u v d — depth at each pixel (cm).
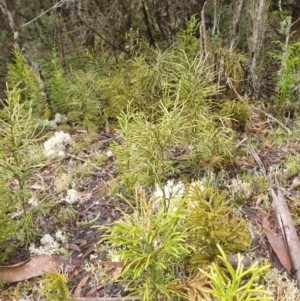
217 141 80
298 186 82
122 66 127
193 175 88
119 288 64
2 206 73
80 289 64
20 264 69
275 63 137
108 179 91
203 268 58
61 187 89
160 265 51
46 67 154
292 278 63
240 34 134
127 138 76
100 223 78
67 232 77
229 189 82
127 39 142
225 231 58
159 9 142
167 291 54
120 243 51
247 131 105
